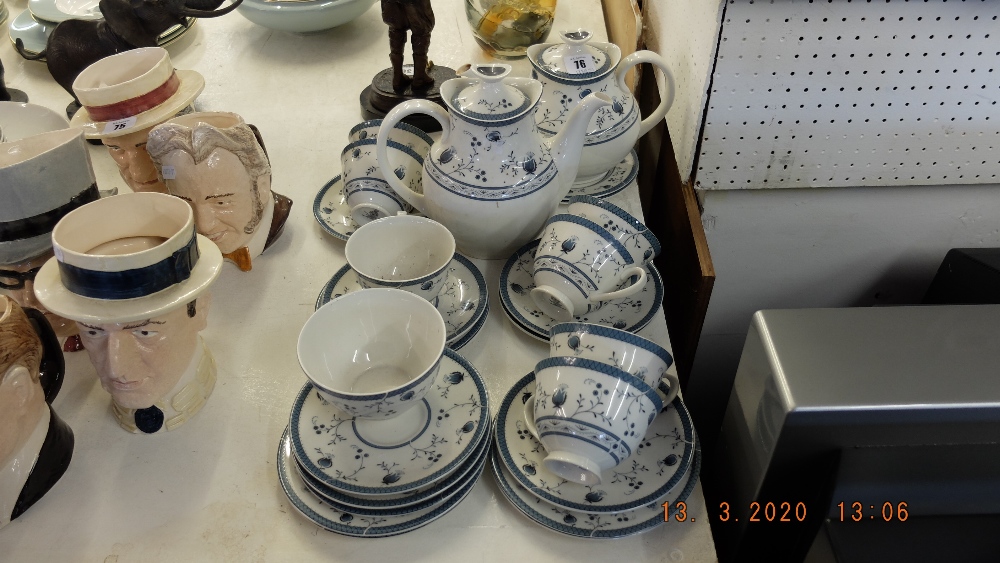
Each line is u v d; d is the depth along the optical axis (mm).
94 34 1106
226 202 856
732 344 1316
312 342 701
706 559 646
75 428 747
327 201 1026
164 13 1074
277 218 961
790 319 592
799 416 532
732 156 987
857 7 842
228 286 914
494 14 1295
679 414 739
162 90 914
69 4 1365
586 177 1020
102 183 1058
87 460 718
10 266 765
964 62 888
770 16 847
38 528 663
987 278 957
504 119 799
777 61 888
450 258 793
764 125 953
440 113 835
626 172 1071
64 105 1240
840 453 555
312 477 670
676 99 1101
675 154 1116
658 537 661
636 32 1208
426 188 874
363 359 745
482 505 689
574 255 790
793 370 553
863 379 543
